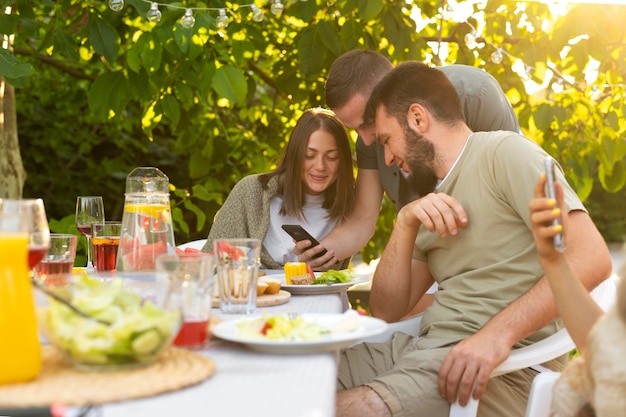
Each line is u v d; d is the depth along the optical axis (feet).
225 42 13.02
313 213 10.93
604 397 4.66
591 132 15.84
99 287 4.34
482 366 6.68
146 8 11.26
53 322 4.11
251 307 6.13
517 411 7.42
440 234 7.44
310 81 15.24
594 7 14.43
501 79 15.70
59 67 18.02
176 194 16.11
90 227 8.57
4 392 3.73
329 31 13.96
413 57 14.19
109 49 12.08
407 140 7.84
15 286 3.89
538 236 5.51
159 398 3.79
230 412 3.56
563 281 5.64
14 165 13.69
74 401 3.63
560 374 5.93
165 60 12.62
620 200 46.50
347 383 7.61
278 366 4.48
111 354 4.09
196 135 16.26
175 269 4.97
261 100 18.28
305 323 5.02
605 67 15.24
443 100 7.80
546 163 5.47
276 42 15.60
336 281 7.93
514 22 15.64
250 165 17.01
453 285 7.59
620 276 4.67
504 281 7.31
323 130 10.61
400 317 8.43
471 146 7.65
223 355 4.79
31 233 5.06
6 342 3.84
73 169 21.79
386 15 14.19
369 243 17.11
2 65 10.49
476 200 7.46
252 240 6.13
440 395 6.88
